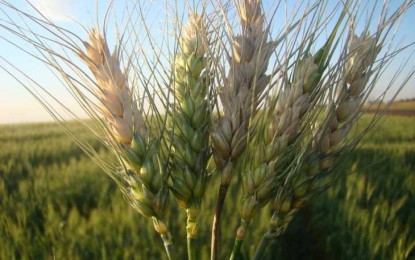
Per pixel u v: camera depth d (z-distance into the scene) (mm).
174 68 169
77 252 492
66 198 689
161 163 168
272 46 168
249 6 169
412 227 535
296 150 164
